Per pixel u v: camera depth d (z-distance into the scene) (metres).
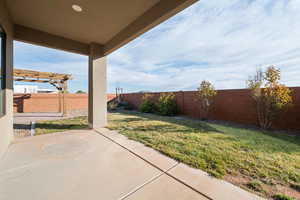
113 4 2.79
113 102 13.91
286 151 2.83
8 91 2.97
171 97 8.75
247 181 1.83
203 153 2.70
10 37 3.11
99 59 4.83
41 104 11.41
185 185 1.74
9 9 2.91
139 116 8.02
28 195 1.56
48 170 2.09
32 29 3.75
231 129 4.79
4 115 2.68
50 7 2.88
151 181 1.83
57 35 4.16
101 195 1.57
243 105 5.91
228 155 2.62
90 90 4.90
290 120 4.61
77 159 2.46
